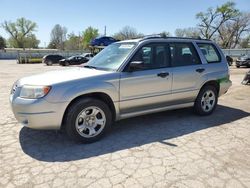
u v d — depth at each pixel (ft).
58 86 12.57
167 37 16.69
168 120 17.87
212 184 9.97
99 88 13.50
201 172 10.84
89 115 13.67
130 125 16.75
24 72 66.03
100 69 15.05
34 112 12.30
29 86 12.61
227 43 194.18
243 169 11.16
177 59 16.78
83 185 9.80
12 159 11.87
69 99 12.73
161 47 16.12
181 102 17.31
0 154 12.38
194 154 12.52
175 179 10.27
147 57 15.42
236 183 10.06
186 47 17.46
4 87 34.19
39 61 130.82
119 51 15.83
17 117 12.91
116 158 12.03
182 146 13.46
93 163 11.52
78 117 13.25
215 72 18.65
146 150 12.92
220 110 20.94
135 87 14.71
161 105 16.24
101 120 14.11
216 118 18.56
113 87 13.96
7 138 14.40
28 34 283.79
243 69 76.23
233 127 16.60
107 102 14.42
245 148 13.33
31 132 15.34
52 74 14.12
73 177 10.35
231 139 14.52
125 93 14.46
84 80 13.25
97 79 13.56
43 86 12.39
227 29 192.24
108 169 10.99
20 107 12.51
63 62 105.29
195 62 17.72
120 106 14.49
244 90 31.81
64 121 13.33
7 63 127.24
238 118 18.62
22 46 281.13
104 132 14.28
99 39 92.38
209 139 14.47
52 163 11.50
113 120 14.96
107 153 12.55
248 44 202.80
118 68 14.39
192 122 17.49
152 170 10.93
